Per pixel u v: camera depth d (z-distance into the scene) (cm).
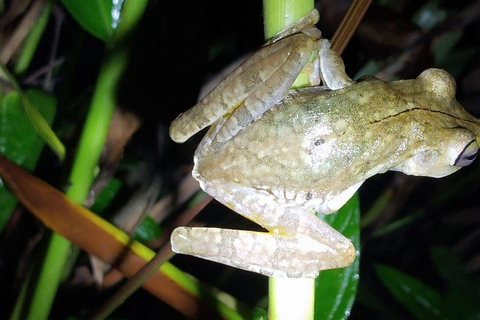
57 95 38
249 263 25
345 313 27
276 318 24
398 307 48
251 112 25
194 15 32
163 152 35
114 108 28
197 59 32
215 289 29
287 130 25
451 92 27
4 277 36
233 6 36
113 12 28
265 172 25
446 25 36
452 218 51
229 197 26
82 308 34
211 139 26
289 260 25
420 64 35
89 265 33
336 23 34
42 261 30
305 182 25
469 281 37
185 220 32
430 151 27
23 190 27
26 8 35
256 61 25
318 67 26
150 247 32
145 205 32
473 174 47
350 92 26
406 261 51
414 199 51
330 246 26
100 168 31
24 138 30
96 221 28
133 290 27
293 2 24
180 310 28
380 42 35
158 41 31
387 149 26
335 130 26
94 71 40
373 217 44
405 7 40
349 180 26
